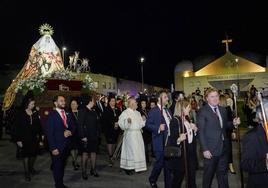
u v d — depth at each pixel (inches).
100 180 358.6
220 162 249.4
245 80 1576.0
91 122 370.3
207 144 244.1
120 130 454.9
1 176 393.7
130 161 376.2
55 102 310.0
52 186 343.9
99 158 505.7
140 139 383.2
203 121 246.8
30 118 376.2
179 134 253.8
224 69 1609.3
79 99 434.0
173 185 256.8
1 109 790.5
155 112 304.2
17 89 557.9
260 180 169.5
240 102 718.5
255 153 169.9
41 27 794.2
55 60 760.3
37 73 612.4
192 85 1635.1
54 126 296.4
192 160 258.8
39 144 386.6
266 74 1552.7
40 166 454.0
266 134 169.2
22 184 354.0
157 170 305.7
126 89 2186.3
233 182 327.9
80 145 370.6
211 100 250.2
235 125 273.3
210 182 248.1
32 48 764.6
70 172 405.1
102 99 624.1
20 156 375.6
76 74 629.3
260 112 174.9
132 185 333.1
